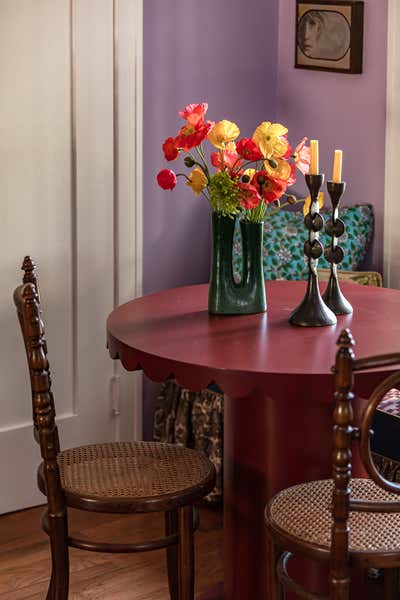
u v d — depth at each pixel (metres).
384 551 2.14
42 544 3.48
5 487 3.75
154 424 3.99
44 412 2.46
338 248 2.89
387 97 3.85
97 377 3.94
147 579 3.24
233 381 2.40
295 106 4.26
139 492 2.50
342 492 2.06
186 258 4.16
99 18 3.73
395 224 3.90
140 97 3.88
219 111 4.16
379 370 2.41
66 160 3.75
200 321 2.83
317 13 4.06
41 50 3.63
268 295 3.16
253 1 4.17
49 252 3.76
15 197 3.65
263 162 2.88
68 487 2.54
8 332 3.70
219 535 3.55
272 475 2.78
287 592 2.80
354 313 2.92
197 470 2.63
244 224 2.88
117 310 2.98
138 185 3.93
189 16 3.99
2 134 3.60
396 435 3.12
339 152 2.81
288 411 2.73
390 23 3.79
